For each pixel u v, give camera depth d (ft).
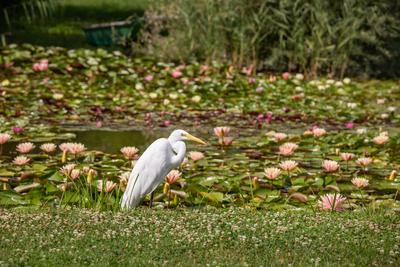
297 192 34.47
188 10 77.15
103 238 25.48
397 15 77.71
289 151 39.06
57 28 102.99
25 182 34.96
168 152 31.99
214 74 71.46
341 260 24.27
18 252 23.71
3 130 47.96
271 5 76.84
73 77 67.67
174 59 78.79
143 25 84.12
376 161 41.06
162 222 27.55
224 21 76.28
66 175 32.89
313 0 76.33
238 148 45.21
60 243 24.98
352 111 60.44
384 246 25.68
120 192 32.94
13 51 72.64
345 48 75.56
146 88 65.77
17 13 105.09
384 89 72.08
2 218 27.35
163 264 23.20
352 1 74.43
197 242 25.38
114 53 73.97
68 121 53.62
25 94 59.52
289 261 24.07
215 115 57.26
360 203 33.42
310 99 63.26
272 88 67.72
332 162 35.65
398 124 56.29
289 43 77.25
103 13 118.32
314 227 27.48
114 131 50.88
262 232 26.81
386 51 77.05
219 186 34.55
